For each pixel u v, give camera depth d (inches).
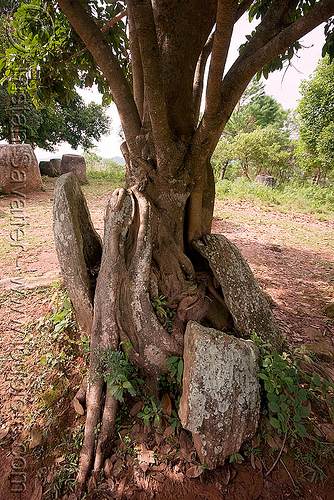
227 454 77.8
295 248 245.0
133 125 95.0
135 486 75.0
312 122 467.5
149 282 89.9
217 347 77.2
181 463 78.8
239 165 852.6
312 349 117.8
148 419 82.5
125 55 157.6
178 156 91.7
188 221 104.7
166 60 92.5
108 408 81.4
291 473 78.0
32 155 360.2
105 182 480.1
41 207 298.5
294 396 85.6
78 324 105.4
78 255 94.6
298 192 448.8
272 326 104.0
